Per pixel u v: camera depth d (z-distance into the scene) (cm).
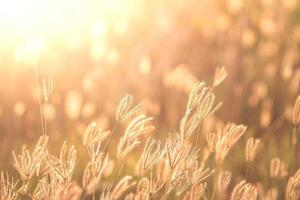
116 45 501
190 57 525
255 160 353
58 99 398
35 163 197
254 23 533
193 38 554
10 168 324
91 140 199
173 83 412
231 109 438
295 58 476
